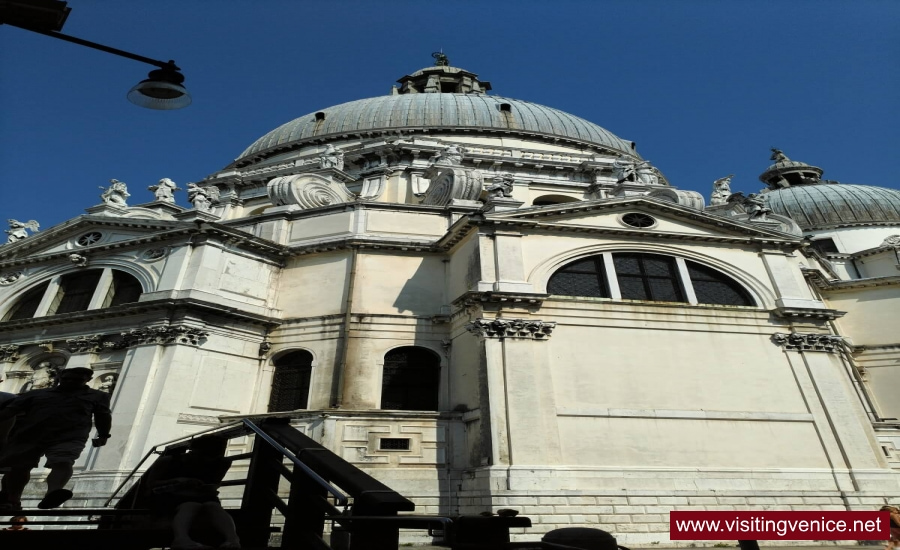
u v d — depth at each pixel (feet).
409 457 53.21
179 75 23.73
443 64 187.01
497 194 64.59
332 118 122.52
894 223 130.11
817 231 132.87
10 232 83.25
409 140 102.78
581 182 101.86
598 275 61.98
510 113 121.80
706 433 53.42
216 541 15.01
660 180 120.26
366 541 12.50
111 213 77.10
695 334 58.80
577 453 50.24
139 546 14.16
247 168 112.98
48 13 19.16
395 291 66.64
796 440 54.60
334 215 73.61
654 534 47.09
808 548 44.83
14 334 68.44
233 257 66.39
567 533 15.93
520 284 57.21
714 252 65.26
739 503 50.19
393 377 61.87
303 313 66.54
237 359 62.34
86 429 19.42
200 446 18.35
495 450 48.91
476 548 13.19
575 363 54.70
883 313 81.71
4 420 18.29
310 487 15.71
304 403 60.85
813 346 59.98
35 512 16.81
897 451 60.44
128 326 61.87
